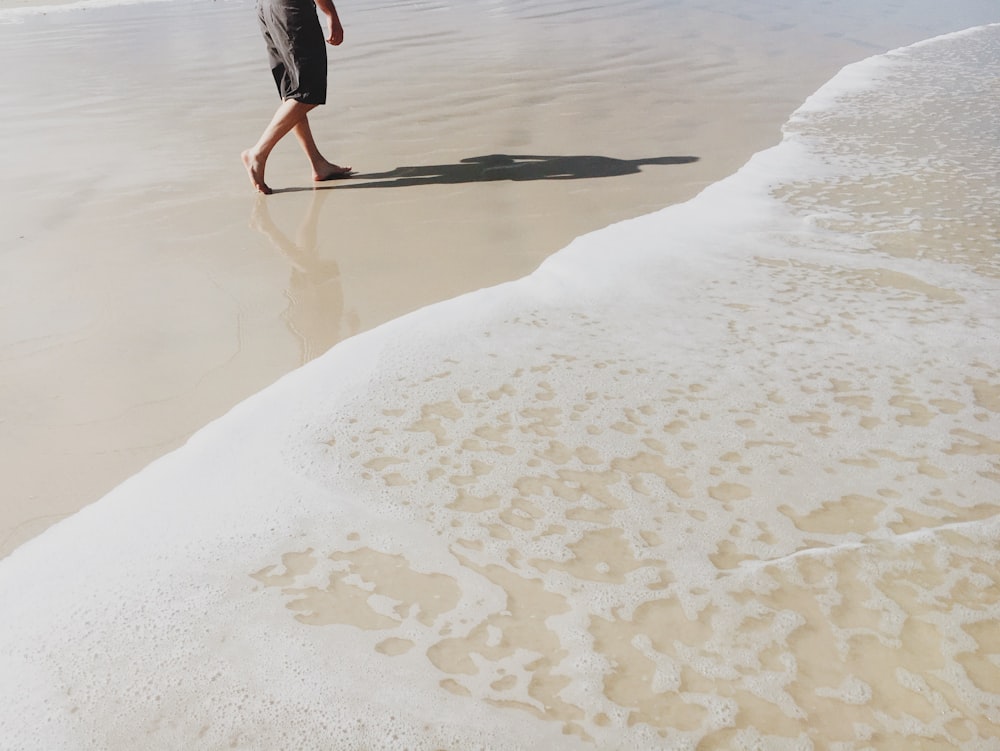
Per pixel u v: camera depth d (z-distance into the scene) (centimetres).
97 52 755
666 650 169
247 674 163
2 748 149
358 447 230
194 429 241
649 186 447
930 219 397
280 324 304
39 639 171
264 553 193
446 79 673
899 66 725
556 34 836
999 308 308
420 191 443
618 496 212
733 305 312
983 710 156
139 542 197
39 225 394
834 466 223
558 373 266
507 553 193
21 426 242
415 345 283
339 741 150
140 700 158
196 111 586
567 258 354
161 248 371
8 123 558
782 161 485
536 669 164
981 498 211
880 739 151
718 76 688
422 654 167
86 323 303
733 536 199
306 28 416
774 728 153
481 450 229
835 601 180
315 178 461
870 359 274
